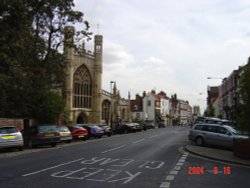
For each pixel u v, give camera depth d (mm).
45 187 10289
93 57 81375
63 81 40500
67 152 21953
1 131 23266
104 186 10516
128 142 31359
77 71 77562
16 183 10930
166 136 42125
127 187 10383
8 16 28719
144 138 37750
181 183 11180
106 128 44906
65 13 38094
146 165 15484
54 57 38781
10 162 16594
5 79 30672
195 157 19469
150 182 11273
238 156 18812
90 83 81062
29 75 35656
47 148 26562
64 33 38844
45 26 37969
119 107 91500
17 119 37625
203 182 11477
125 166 15078
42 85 37594
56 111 40688
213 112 81188
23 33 30641
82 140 37250
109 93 85500
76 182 11148
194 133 27719
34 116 40469
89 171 13523
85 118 79375
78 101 77812
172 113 152625
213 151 22562
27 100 38969
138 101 127812
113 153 20938
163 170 14047
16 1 28359
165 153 21234
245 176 13008
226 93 69875
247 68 19188
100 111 81438
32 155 20312
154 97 125438
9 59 29609
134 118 120188
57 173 12977
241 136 25156
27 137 27703
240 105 19094
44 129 27422
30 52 34625
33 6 35625
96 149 24047
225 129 26172
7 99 38094
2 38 28422
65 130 32406
